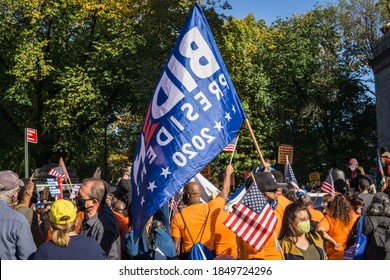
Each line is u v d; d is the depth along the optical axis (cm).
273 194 665
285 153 1580
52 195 1703
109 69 3378
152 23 3422
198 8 591
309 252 602
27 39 3291
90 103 3350
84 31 3603
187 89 573
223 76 581
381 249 680
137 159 585
